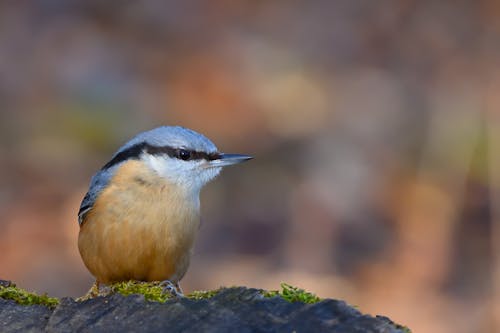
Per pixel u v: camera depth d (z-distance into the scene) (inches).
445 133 606.9
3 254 506.3
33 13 691.4
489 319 485.7
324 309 195.9
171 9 716.0
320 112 640.4
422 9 709.3
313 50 695.1
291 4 742.5
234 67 674.2
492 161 577.6
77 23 693.3
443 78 656.4
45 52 665.6
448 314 490.6
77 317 208.4
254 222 559.2
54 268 495.8
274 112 641.6
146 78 660.7
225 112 642.2
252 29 712.4
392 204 568.7
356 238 548.4
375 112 634.8
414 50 684.1
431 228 550.0
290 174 597.0
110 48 674.8
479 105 619.5
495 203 558.6
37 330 209.3
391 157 603.2
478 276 519.2
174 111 637.9
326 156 604.4
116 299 212.1
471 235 547.8
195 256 528.4
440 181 579.2
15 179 569.0
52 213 540.1
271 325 193.9
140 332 199.8
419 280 517.0
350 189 577.6
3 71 644.1
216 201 572.7
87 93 635.5
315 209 565.0
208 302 204.8
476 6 701.3
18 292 226.5
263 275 511.8
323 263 524.7
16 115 618.5
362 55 689.6
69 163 586.6
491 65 657.0
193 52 685.9
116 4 711.1
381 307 494.3
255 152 616.1
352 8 724.7
